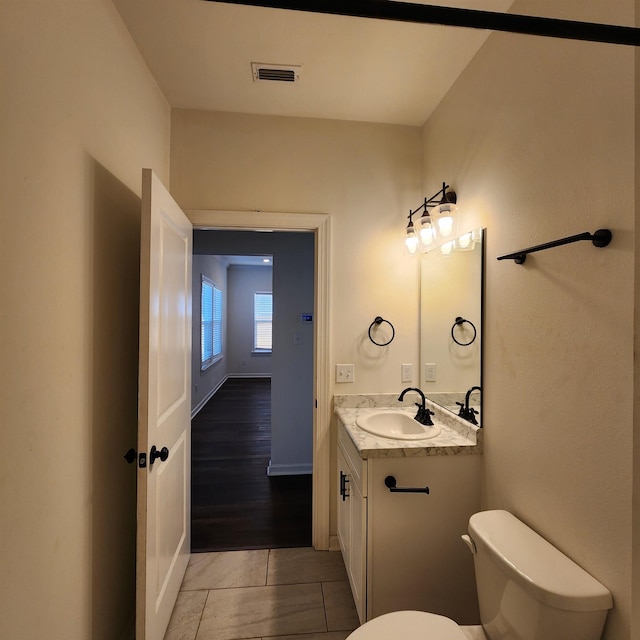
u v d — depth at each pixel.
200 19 1.33
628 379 0.82
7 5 0.75
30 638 0.84
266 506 2.51
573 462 0.98
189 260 1.86
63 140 0.97
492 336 1.39
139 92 1.51
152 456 1.25
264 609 1.60
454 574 1.46
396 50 1.49
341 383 2.04
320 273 2.02
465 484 1.47
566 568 0.95
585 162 0.94
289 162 2.00
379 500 1.42
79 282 1.06
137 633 1.18
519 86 1.21
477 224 1.49
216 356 6.75
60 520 0.97
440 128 1.85
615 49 0.85
